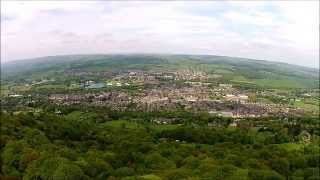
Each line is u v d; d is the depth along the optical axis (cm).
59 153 16050
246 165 17675
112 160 16950
